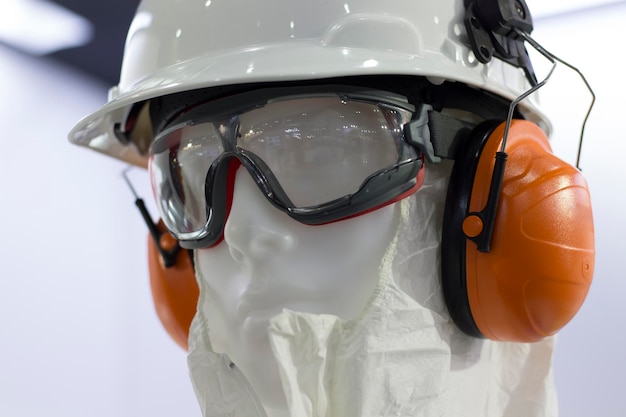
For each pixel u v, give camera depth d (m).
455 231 0.59
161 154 0.68
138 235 1.70
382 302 0.57
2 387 1.33
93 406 1.51
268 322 0.59
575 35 1.21
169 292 0.86
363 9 0.57
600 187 1.16
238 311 0.61
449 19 0.61
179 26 0.62
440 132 0.60
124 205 1.68
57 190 1.52
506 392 0.73
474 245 0.58
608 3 1.17
